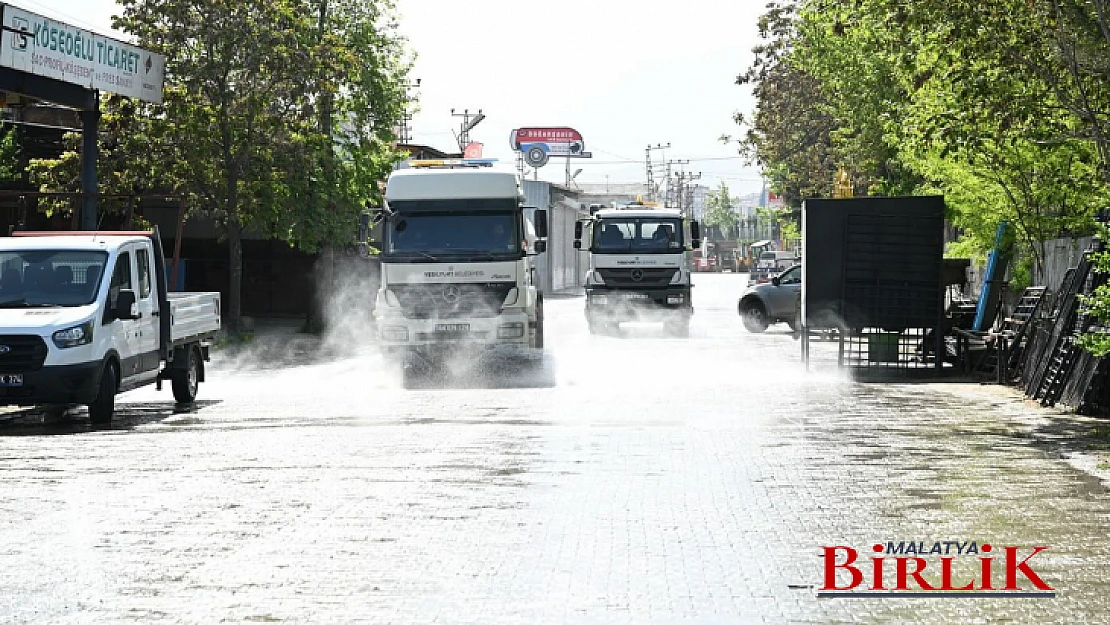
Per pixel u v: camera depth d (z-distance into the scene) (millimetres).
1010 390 22781
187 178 36062
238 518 10672
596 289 39062
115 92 30391
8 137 37125
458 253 24688
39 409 20844
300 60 35281
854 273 26516
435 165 26938
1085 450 14867
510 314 24766
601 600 7926
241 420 18516
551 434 16297
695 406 19688
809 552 9336
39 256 19047
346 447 15203
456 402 20516
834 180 52875
